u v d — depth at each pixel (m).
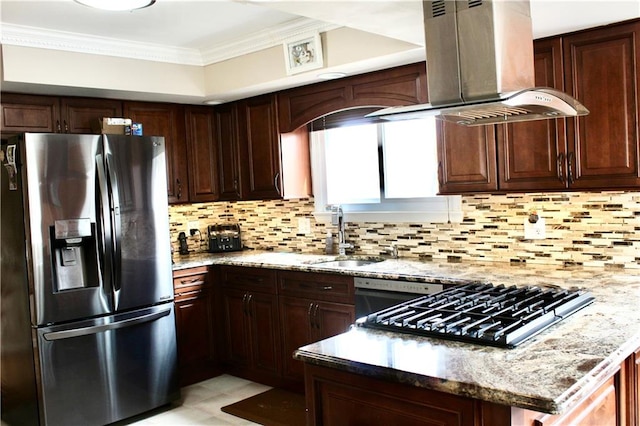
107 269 3.52
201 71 4.34
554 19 2.56
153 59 4.05
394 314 2.21
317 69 3.56
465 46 1.94
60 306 3.34
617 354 1.69
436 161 3.70
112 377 3.56
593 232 3.03
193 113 4.63
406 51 3.10
